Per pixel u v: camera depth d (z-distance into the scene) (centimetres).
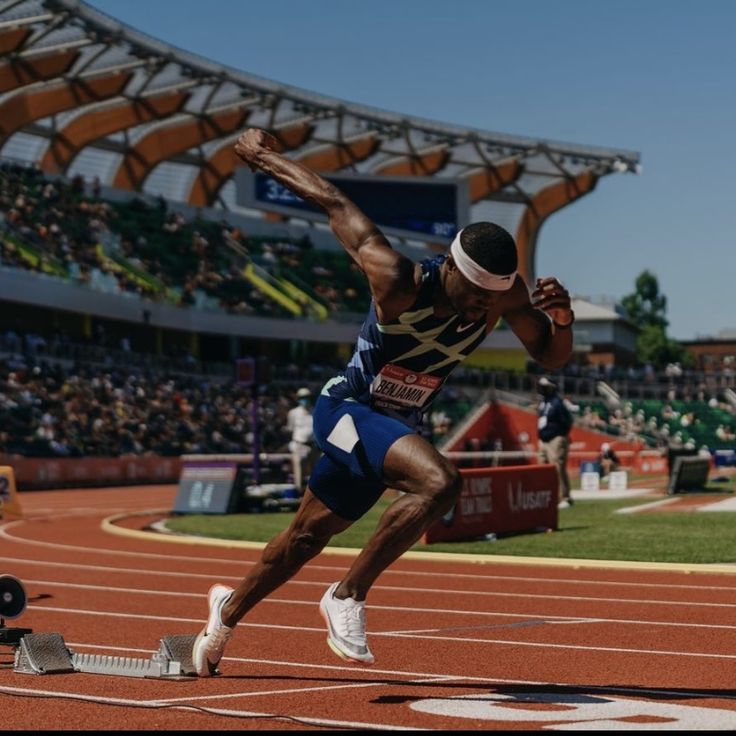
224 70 4166
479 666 551
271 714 414
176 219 4997
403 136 4922
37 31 3450
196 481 1961
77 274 4181
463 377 4762
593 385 5066
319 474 448
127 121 4425
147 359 4219
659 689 477
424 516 411
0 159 4509
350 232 410
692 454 2308
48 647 527
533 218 5672
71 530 1659
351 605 427
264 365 1997
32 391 3447
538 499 1421
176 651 512
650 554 1126
